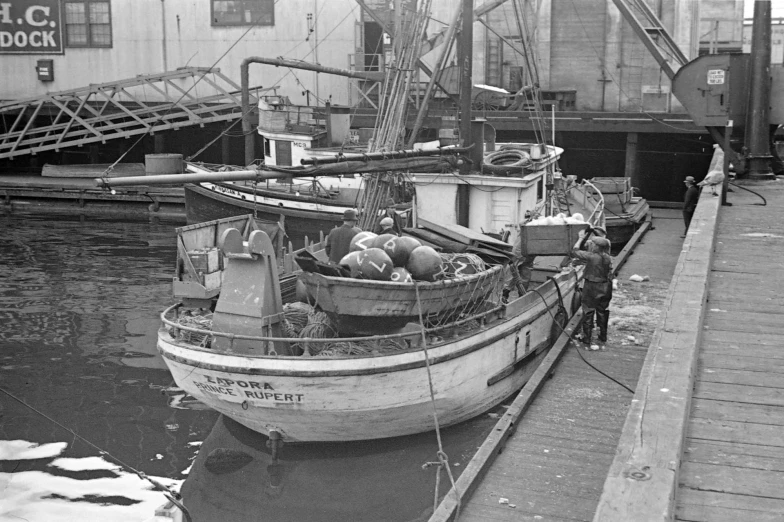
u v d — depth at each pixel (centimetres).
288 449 999
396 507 886
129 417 1138
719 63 1609
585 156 3209
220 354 923
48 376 1310
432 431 1048
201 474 960
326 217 2345
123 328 1612
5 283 2022
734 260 884
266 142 2556
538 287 1255
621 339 1230
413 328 992
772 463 420
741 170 1589
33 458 998
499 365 1105
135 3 3541
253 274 946
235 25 3469
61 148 3428
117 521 847
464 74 1416
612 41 3247
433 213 1469
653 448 379
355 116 3059
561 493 766
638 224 2317
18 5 3625
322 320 978
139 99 3603
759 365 556
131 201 3256
